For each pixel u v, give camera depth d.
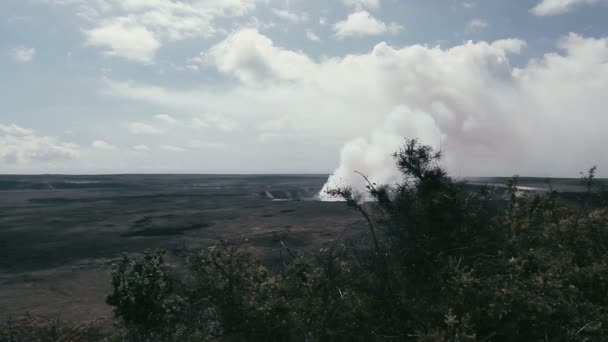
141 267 3.68
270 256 7.66
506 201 3.97
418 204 3.55
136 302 3.50
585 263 3.31
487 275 3.01
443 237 3.37
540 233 3.70
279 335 2.99
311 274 3.28
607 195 4.29
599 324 2.43
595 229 3.65
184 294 3.53
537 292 2.70
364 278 3.28
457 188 3.73
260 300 3.19
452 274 2.95
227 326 3.06
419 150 3.75
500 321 2.59
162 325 3.49
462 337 2.30
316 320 2.98
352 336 2.83
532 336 2.56
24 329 4.47
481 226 3.46
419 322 2.70
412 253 3.36
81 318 5.36
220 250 3.68
